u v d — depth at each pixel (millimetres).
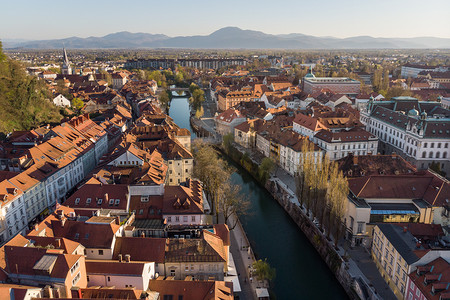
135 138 180250
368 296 94938
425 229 103312
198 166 146875
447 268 82875
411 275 86938
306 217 133875
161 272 88062
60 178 144500
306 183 133000
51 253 72562
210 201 148750
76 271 73250
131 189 115875
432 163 179500
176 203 110875
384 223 108000
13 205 115125
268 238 131000
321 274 113188
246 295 97562
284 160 185375
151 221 105188
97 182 120312
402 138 195625
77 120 186625
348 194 121938
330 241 118812
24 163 135375
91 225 88812
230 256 111000
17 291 62750
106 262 79938
